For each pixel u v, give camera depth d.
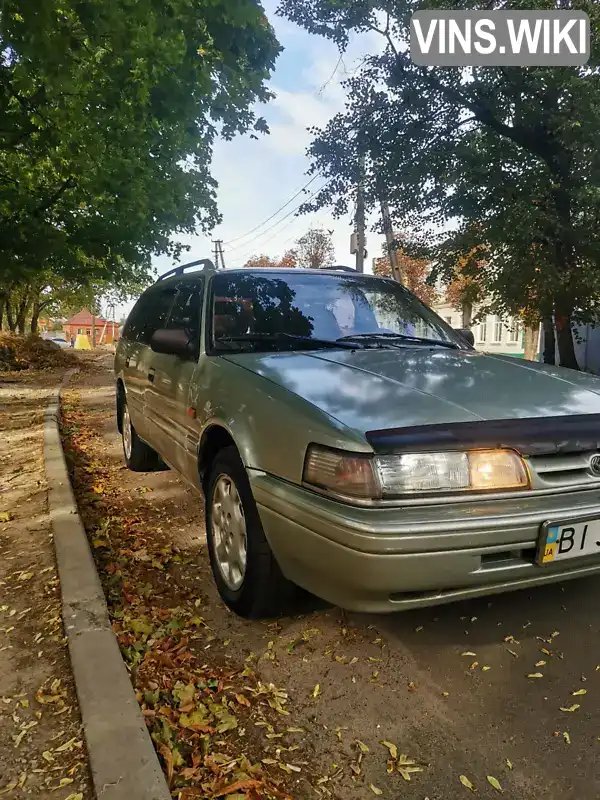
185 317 3.91
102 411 10.31
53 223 12.31
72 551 3.26
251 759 1.89
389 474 2.07
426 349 3.35
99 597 2.75
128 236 12.75
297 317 3.55
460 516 2.06
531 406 2.40
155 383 4.19
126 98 6.67
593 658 2.41
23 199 10.90
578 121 11.30
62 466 5.23
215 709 2.12
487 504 2.12
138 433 5.07
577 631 2.61
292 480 2.32
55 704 2.09
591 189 11.41
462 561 2.06
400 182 14.08
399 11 12.84
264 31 6.12
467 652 2.47
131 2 4.87
